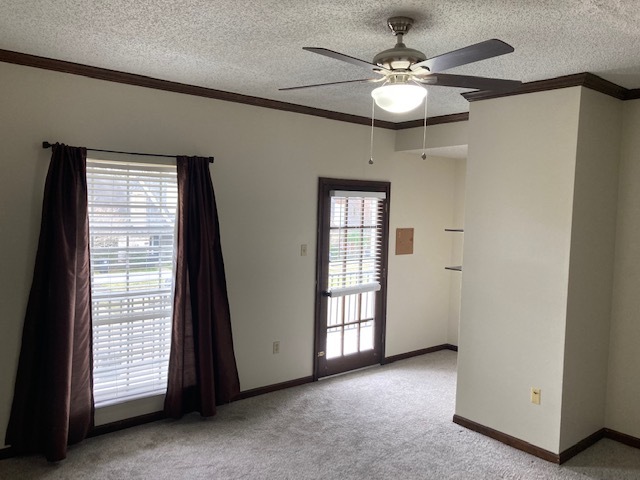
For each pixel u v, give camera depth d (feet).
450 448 11.96
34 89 10.67
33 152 10.75
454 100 13.79
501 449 11.99
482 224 12.64
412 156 18.51
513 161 12.00
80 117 11.28
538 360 11.66
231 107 13.62
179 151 12.80
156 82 12.19
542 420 11.61
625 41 8.66
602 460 11.60
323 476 10.59
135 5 7.66
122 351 12.32
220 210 13.65
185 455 11.27
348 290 16.71
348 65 10.75
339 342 16.99
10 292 10.69
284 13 7.82
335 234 16.43
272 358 15.19
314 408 14.07
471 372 12.94
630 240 12.30
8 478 10.15
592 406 12.32
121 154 11.78
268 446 11.80
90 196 11.60
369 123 16.89
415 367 17.97
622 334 12.51
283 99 14.16
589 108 11.16
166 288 12.85
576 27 8.04
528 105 11.69
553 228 11.34
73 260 10.85
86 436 11.75
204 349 12.89
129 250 12.21
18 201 10.66
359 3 7.34
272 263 14.89
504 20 7.84
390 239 18.10
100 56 10.43
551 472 11.02
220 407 13.96
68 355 10.78
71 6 7.74
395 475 10.71
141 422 12.71
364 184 16.98
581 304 11.58
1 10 7.95
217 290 13.34
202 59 10.48
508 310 12.17
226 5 7.57
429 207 19.35
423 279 19.44
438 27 8.21
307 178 15.47
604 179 11.90
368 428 12.90
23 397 10.78
